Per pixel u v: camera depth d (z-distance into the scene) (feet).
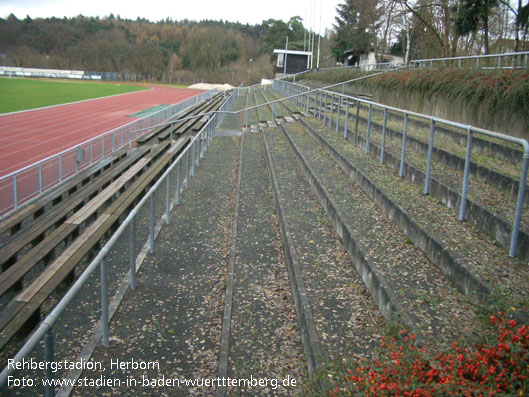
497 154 27.40
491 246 16.83
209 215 29.63
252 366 13.66
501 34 90.58
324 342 13.29
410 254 18.10
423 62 72.79
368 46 159.84
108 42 390.63
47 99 166.91
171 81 365.20
